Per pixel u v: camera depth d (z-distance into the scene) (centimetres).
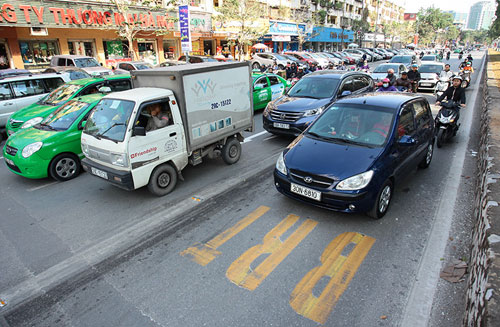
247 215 493
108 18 2020
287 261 384
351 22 5731
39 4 1716
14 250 427
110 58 2277
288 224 464
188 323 300
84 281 365
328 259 385
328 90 868
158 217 500
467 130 946
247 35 2719
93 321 309
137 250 418
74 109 691
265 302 323
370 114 521
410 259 381
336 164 448
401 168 494
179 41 2731
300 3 4341
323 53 3450
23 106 974
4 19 1605
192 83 570
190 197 562
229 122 667
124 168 510
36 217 512
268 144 854
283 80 1336
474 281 291
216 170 684
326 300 323
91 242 440
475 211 454
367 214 466
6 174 700
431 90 1606
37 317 318
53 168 639
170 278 363
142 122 526
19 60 1838
